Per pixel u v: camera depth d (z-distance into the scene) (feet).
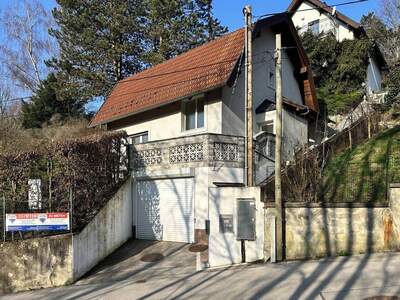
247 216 38.37
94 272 41.68
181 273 37.27
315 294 27.32
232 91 57.77
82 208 44.34
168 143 50.55
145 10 102.83
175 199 49.65
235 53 57.11
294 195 41.39
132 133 69.15
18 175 42.80
